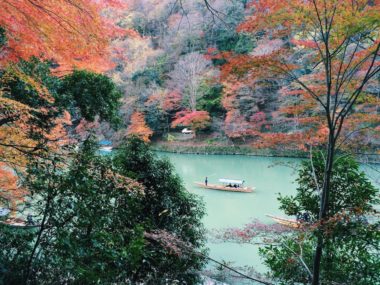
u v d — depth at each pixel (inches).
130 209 195.5
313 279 167.5
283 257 198.5
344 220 150.2
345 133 236.8
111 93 339.3
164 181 258.4
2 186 207.5
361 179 193.2
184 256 210.2
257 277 288.2
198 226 282.2
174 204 261.7
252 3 189.8
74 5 150.0
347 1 161.5
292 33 196.2
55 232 137.6
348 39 175.9
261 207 629.9
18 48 169.6
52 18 152.3
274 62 184.9
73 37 164.2
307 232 156.9
